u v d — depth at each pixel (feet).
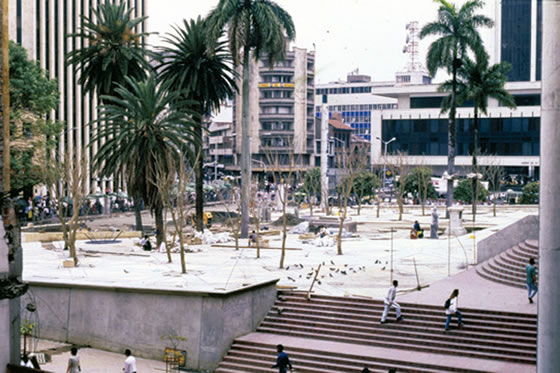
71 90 287.48
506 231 115.03
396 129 402.52
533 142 372.38
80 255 131.34
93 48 170.40
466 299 85.40
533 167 375.66
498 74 212.02
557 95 43.16
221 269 110.11
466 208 249.75
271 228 199.52
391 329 79.46
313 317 84.33
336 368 73.05
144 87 139.85
